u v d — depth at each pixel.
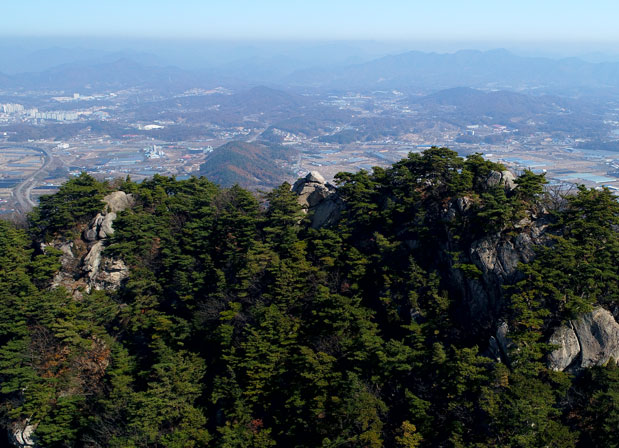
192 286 68.00
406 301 54.19
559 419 40.88
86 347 62.12
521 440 36.91
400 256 59.03
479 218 53.31
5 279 69.12
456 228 55.00
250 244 68.50
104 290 71.75
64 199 79.62
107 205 79.31
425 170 64.31
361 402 44.03
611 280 46.22
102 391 59.06
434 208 60.41
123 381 56.97
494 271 50.22
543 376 42.84
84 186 82.12
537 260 47.88
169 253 72.25
